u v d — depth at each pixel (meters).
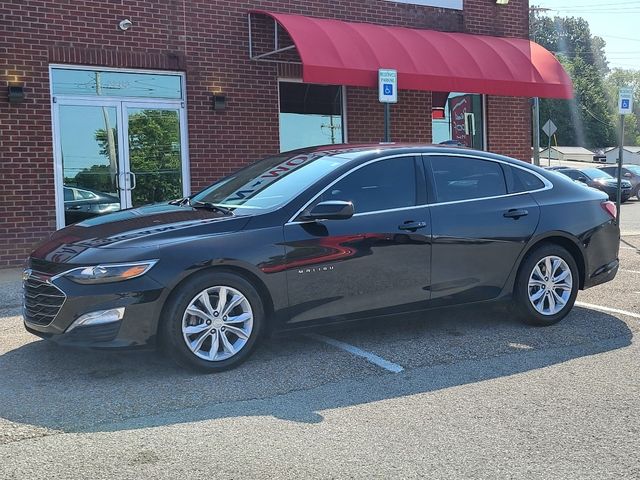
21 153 9.23
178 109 10.38
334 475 3.42
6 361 5.21
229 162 10.73
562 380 4.82
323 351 5.45
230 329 4.92
